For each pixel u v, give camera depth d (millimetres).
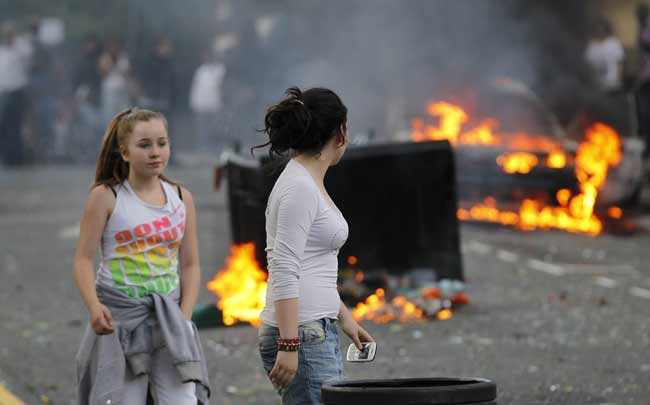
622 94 42875
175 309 11469
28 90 62000
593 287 25406
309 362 10273
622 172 36531
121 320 11422
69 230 35406
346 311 10906
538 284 25891
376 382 9539
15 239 33719
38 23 63719
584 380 17203
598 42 52781
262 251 22219
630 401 15961
